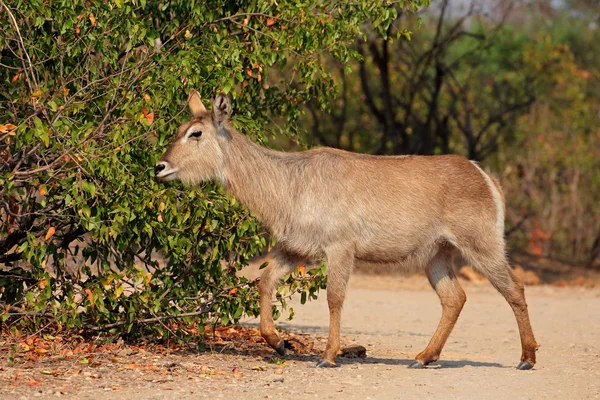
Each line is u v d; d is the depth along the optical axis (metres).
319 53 12.36
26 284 11.46
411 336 14.97
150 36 10.92
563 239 33.97
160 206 10.27
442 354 12.73
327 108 13.36
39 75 11.23
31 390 8.61
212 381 9.50
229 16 12.32
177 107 11.40
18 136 10.08
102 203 10.55
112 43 11.34
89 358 10.40
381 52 30.02
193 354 11.31
